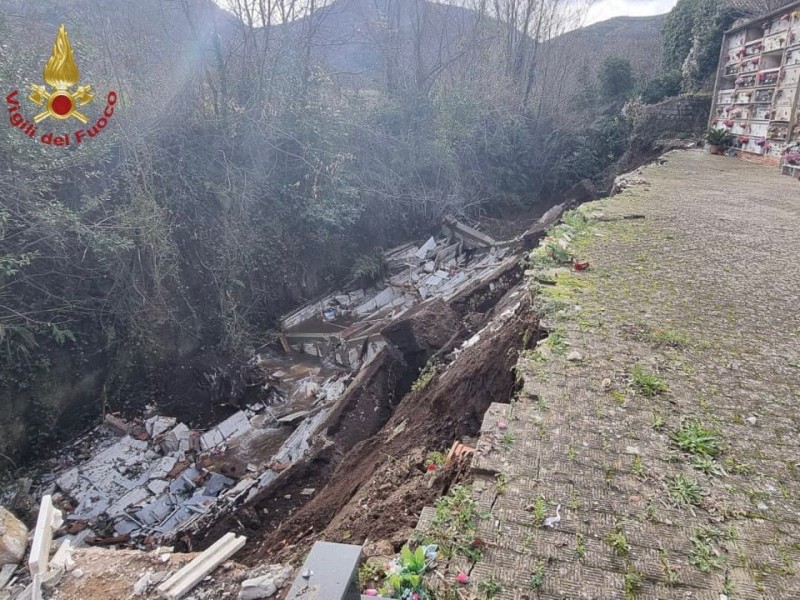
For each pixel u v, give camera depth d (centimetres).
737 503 221
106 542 620
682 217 720
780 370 327
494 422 273
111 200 847
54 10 922
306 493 612
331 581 151
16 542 241
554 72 2102
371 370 780
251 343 1023
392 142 1459
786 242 602
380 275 1334
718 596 179
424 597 182
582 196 1741
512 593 180
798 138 1112
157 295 870
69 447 779
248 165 1115
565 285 465
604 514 214
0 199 682
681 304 426
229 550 240
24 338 717
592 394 298
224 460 777
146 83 930
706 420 276
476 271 1298
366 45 1562
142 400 869
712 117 1575
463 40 1741
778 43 1205
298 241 1183
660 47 2464
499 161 1791
